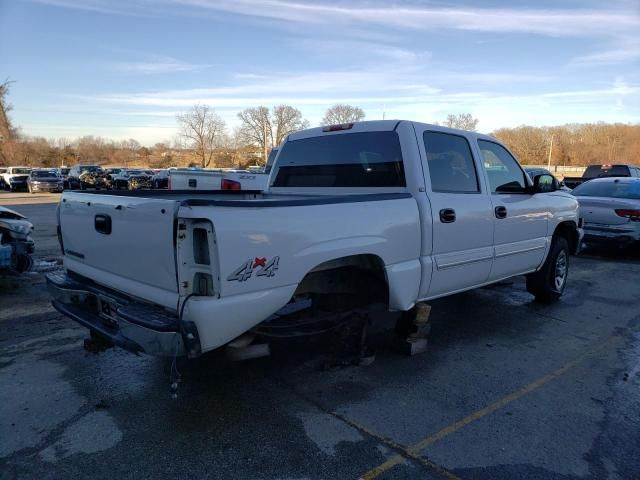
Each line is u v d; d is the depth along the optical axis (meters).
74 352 4.60
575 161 98.94
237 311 3.01
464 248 4.71
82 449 3.06
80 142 114.56
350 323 4.18
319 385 3.98
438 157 4.57
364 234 3.74
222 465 2.91
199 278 2.98
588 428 3.39
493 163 5.30
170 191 4.91
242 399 3.72
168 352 2.92
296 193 5.27
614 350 4.89
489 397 3.83
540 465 2.96
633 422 3.49
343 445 3.14
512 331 5.43
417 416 3.51
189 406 3.61
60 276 4.16
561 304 6.58
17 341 4.87
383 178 4.51
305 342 4.78
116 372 4.17
